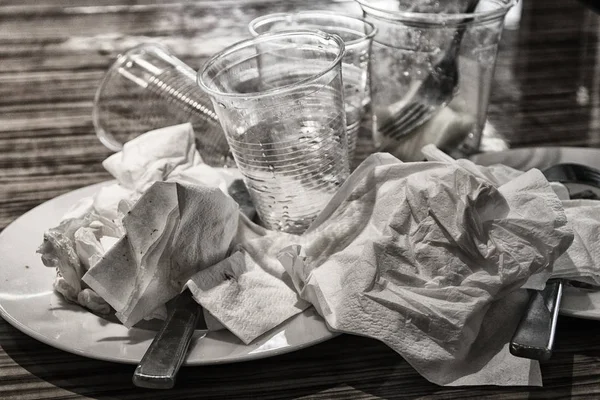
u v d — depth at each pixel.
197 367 0.47
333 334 0.47
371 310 0.46
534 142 0.65
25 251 0.53
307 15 0.60
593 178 0.56
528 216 0.48
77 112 0.73
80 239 0.49
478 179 0.48
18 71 0.81
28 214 0.56
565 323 0.48
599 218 0.51
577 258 0.48
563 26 0.85
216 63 0.53
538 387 0.45
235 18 0.90
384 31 0.58
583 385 0.45
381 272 0.47
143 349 0.46
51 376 0.47
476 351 0.46
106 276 0.47
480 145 0.65
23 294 0.50
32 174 0.65
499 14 0.57
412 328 0.46
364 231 0.51
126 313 0.47
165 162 0.57
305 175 0.53
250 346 0.46
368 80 0.61
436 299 0.46
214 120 0.62
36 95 0.76
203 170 0.57
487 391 0.45
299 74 0.55
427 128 0.60
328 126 0.52
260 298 0.48
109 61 0.81
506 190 0.49
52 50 0.85
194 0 0.98
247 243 0.51
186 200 0.47
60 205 0.57
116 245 0.47
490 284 0.46
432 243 0.48
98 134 0.65
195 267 0.49
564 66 0.77
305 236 0.52
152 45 0.67
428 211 0.48
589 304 0.47
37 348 0.48
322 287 0.48
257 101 0.50
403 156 0.61
